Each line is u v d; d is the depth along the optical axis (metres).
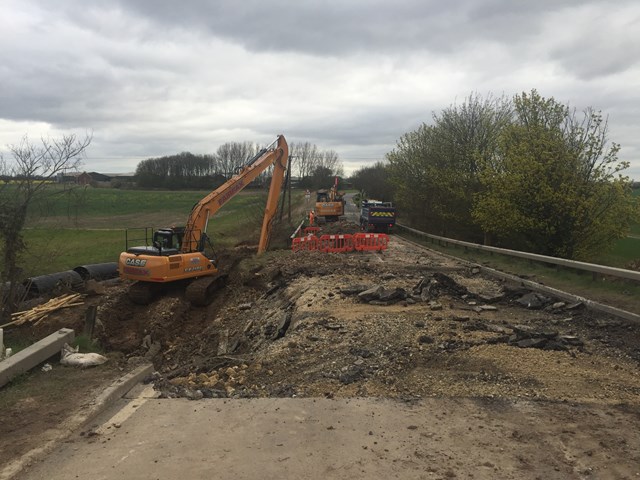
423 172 34.50
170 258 15.91
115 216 59.03
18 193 12.62
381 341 8.64
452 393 6.23
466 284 14.92
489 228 23.20
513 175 21.27
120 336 14.03
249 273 18.00
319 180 101.19
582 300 11.10
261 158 20.98
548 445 4.80
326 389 6.50
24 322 12.89
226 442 4.85
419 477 4.19
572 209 20.17
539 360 7.44
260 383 7.12
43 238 18.42
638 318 9.38
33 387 6.21
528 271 15.93
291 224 39.53
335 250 24.28
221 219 51.38
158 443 4.82
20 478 4.19
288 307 12.90
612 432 5.07
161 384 6.61
